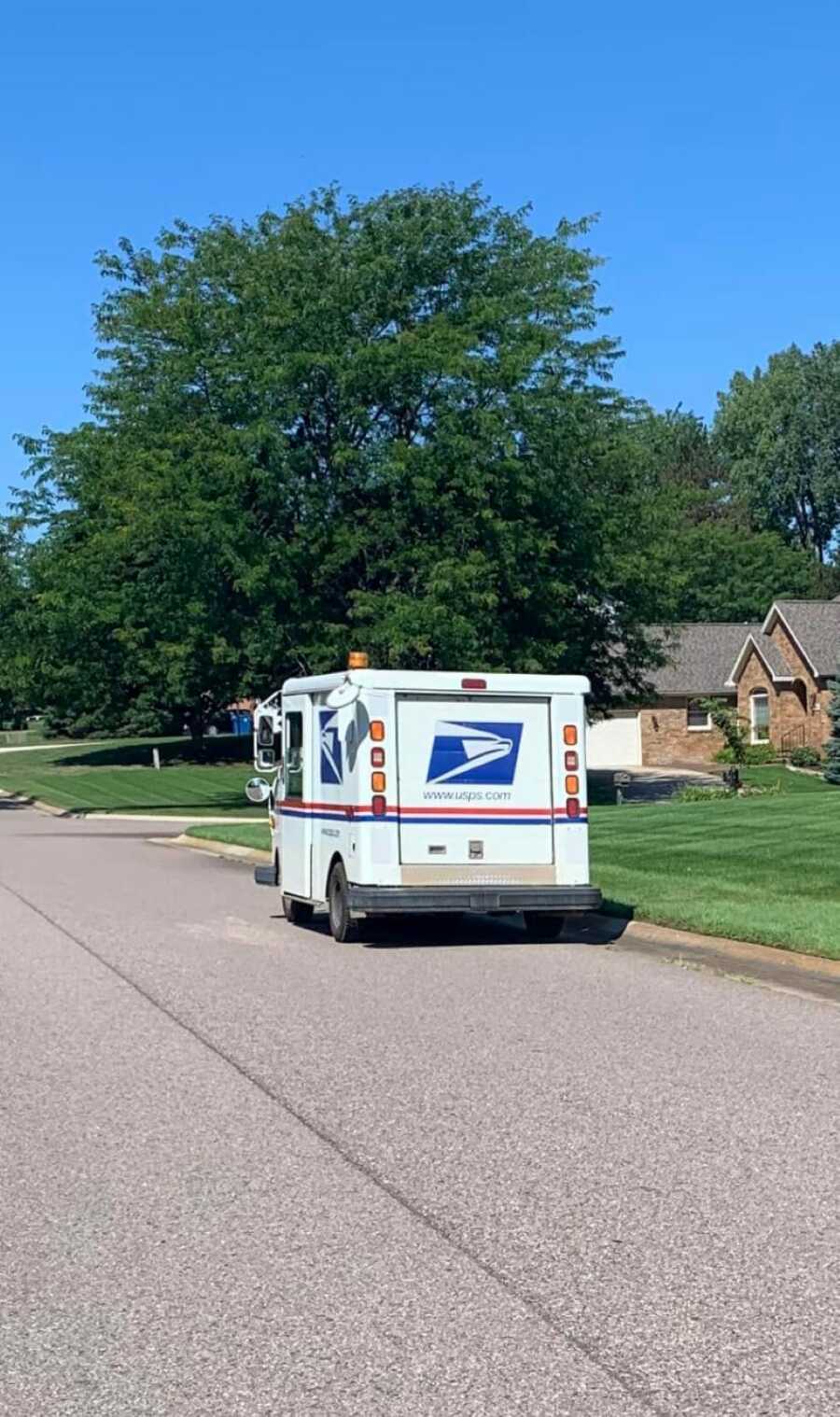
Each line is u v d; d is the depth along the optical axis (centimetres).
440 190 3572
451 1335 512
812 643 5188
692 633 6081
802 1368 482
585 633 3925
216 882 2266
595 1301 540
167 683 5119
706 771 5284
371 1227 629
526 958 1426
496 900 1485
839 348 9194
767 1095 848
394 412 3459
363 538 3362
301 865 1669
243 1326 524
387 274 3441
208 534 3325
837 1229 616
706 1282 558
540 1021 1081
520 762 1524
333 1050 991
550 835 1527
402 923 1725
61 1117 824
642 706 5188
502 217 3634
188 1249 605
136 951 1491
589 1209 648
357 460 3353
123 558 3706
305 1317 530
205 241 3675
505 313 3369
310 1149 751
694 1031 1038
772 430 9225
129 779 5700
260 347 3381
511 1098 851
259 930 1669
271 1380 479
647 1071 915
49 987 1270
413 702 1501
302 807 1666
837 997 1170
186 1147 758
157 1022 1102
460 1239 611
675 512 4103
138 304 3584
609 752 5788
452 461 3278
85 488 3753
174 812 4369
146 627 3875
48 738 8962
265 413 3341
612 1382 473
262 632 3478
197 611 3509
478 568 3228
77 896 2050
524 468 3300
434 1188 682
